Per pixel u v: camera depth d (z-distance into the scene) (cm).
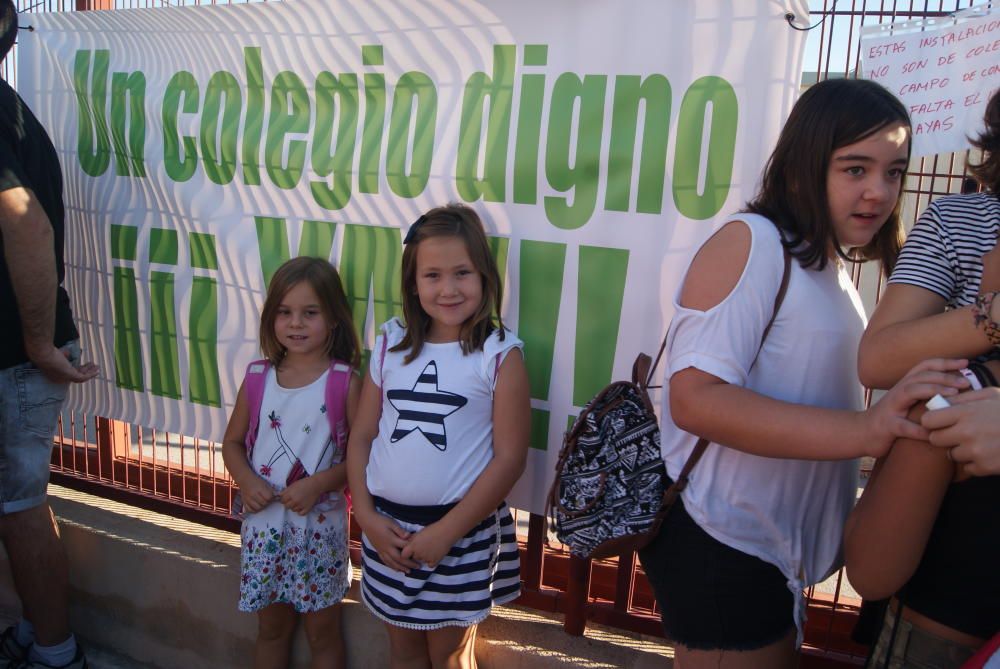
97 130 294
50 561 254
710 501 144
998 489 120
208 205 275
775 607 147
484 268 197
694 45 200
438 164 235
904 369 123
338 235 254
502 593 213
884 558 124
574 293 220
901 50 191
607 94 211
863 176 138
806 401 141
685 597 148
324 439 225
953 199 133
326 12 248
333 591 228
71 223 303
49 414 247
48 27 300
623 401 166
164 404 294
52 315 229
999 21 178
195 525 294
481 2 224
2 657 265
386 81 241
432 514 196
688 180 204
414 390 200
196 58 272
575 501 159
